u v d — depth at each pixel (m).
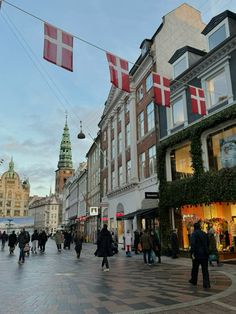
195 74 19.81
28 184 123.94
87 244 41.84
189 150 20.17
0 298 7.46
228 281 9.49
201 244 8.70
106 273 11.93
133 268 13.59
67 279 10.39
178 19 26.72
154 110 24.78
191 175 19.47
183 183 19.41
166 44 25.62
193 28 27.22
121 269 13.27
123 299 7.15
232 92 16.91
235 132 16.78
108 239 13.02
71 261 17.33
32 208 155.00
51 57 8.63
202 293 7.68
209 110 18.55
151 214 22.98
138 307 6.36
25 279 10.48
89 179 50.94
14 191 118.94
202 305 6.46
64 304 6.73
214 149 18.12
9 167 121.12
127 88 10.41
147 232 15.77
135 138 28.77
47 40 8.66
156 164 23.70
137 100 29.42
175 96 21.66
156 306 6.42
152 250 15.74
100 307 6.40
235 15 18.84
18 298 7.44
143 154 26.95
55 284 9.39
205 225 17.66
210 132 18.33
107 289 8.45
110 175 35.81
